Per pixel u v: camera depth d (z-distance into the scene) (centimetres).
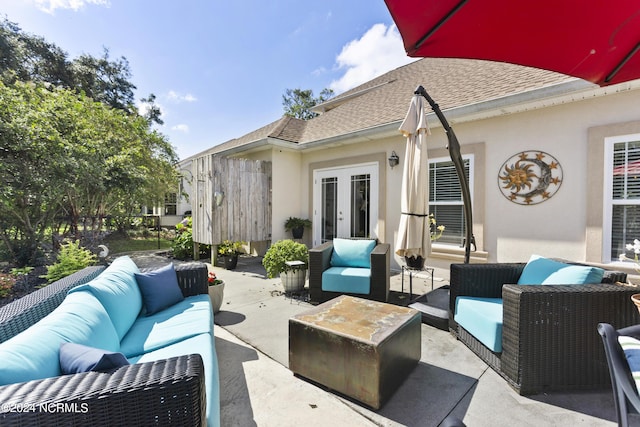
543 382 216
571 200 414
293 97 2416
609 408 202
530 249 447
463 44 183
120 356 131
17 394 103
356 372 208
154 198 1030
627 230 378
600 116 391
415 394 218
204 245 789
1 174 517
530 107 432
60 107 650
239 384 232
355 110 816
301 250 476
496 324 239
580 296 217
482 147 488
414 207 340
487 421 190
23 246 626
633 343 149
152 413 112
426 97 345
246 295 461
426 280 533
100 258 636
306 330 233
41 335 140
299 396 217
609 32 175
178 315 264
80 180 600
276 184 768
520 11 157
